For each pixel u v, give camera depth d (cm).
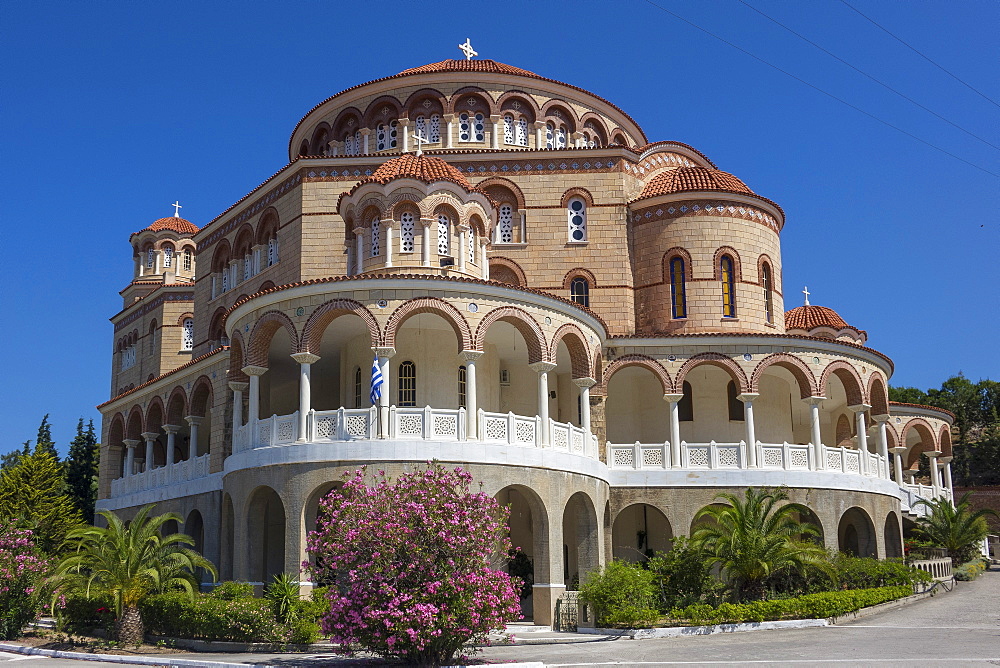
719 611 3159
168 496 4725
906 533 5747
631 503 4106
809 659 2445
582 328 3909
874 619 3369
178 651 3041
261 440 3525
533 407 4275
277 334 3769
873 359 4569
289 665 2486
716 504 4038
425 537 2392
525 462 3453
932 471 5769
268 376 4259
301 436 3381
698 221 4656
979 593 4141
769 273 4797
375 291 3434
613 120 5459
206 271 5428
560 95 5222
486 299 3528
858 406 4466
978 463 9038
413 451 3288
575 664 2448
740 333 4275
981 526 5181
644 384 4581
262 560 3525
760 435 4569
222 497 4047
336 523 2470
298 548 3275
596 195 4684
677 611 3247
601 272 4606
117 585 3181
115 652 3020
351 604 2344
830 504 4203
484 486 3334
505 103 5100
